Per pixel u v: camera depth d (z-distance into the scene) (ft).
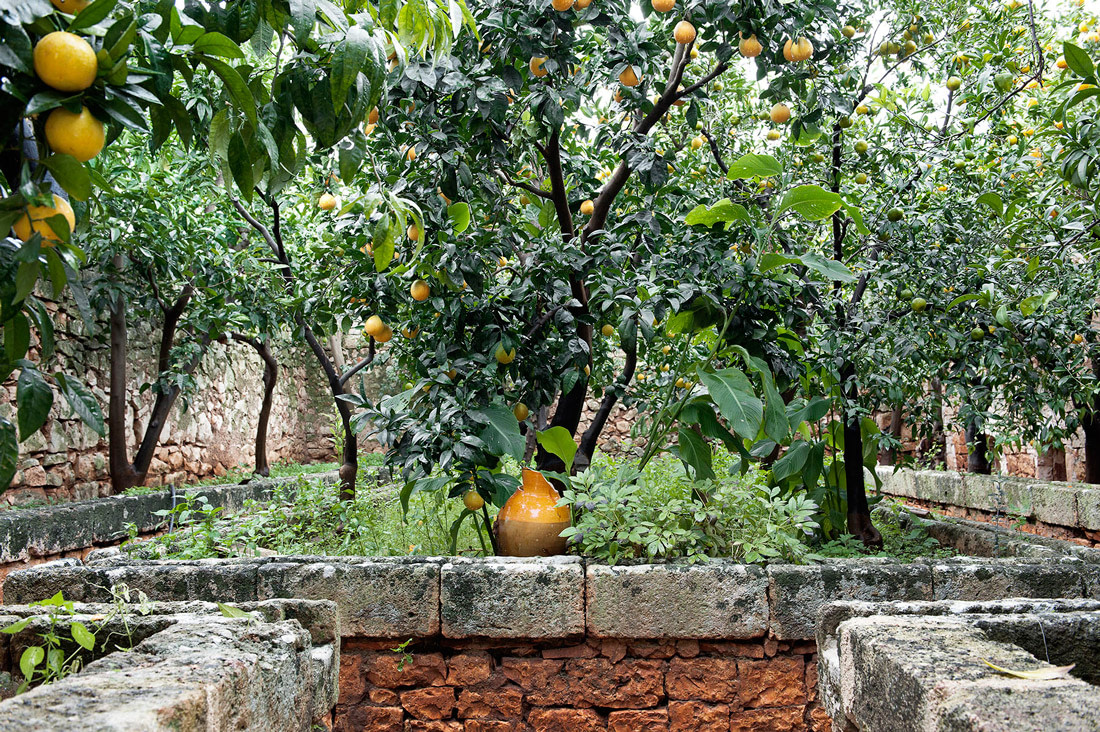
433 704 10.96
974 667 4.66
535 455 14.58
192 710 4.23
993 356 13.44
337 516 15.89
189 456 29.09
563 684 10.91
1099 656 6.41
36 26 3.85
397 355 16.42
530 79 11.96
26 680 5.99
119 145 18.61
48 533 16.46
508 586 10.80
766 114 16.65
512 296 12.17
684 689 10.82
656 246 13.39
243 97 4.73
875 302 14.97
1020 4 16.47
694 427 14.47
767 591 10.72
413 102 11.71
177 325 26.53
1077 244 14.88
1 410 18.31
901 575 10.69
